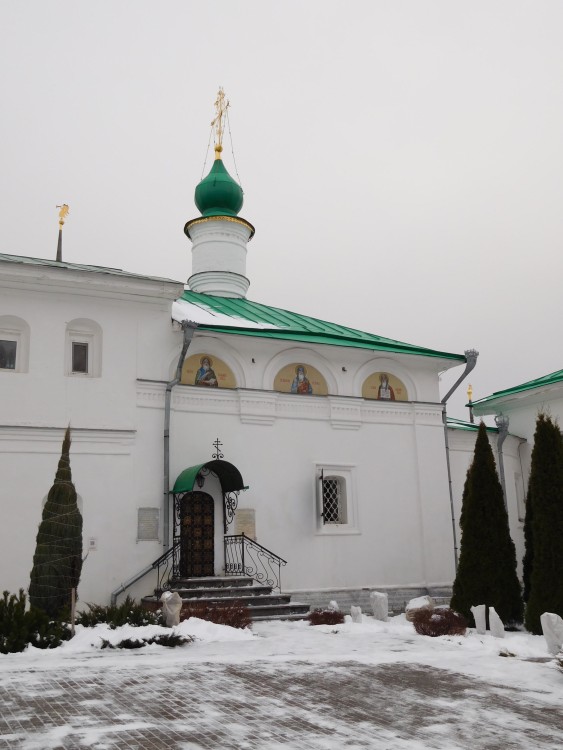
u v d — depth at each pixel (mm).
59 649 11609
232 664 10430
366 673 9883
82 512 16703
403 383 21984
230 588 16703
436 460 21672
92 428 17156
